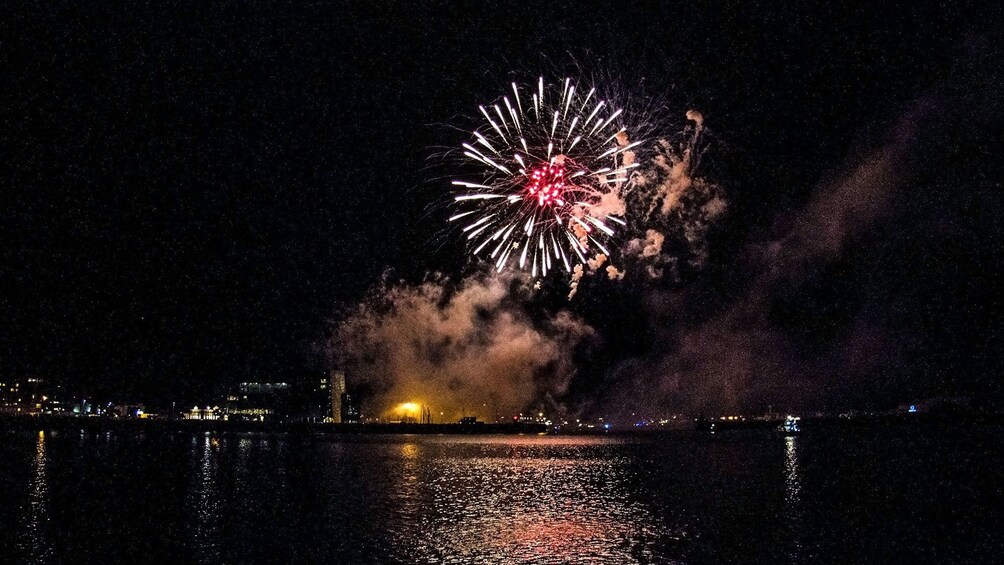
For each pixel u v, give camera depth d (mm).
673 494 51438
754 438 180875
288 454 92375
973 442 129125
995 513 41250
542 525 37000
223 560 28469
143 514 39094
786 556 29875
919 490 53125
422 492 51531
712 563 28625
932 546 31953
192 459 79125
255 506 42750
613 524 37438
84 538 32406
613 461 88062
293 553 29750
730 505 45344
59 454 81688
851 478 62406
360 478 61219
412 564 27922
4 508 40469
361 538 32969
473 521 38062
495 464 81625
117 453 85375
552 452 110188
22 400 197375
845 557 29812
